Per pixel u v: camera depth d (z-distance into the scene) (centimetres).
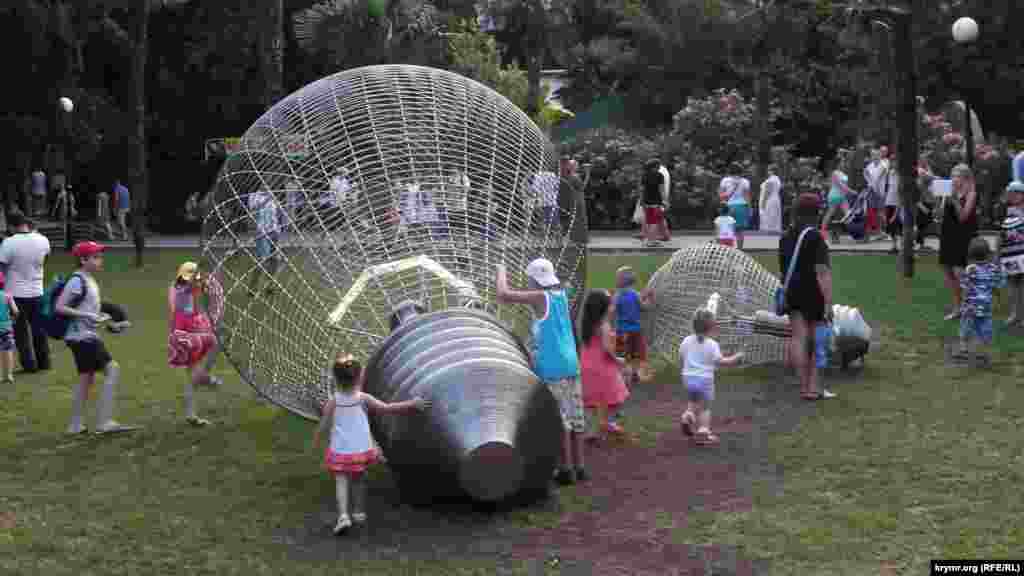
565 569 621
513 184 947
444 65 3050
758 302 1148
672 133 3219
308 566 634
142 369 1197
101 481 806
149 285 1880
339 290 895
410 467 712
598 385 872
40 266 1204
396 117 928
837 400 992
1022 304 1285
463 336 750
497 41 4178
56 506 749
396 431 711
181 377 1161
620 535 675
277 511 739
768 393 1039
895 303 1470
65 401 1060
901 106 1681
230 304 922
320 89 950
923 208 2098
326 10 2536
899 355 1166
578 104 4328
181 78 3169
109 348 1316
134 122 2162
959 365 1106
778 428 911
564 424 773
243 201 918
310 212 897
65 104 2650
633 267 1961
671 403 1030
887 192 2094
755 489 754
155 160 3325
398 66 984
